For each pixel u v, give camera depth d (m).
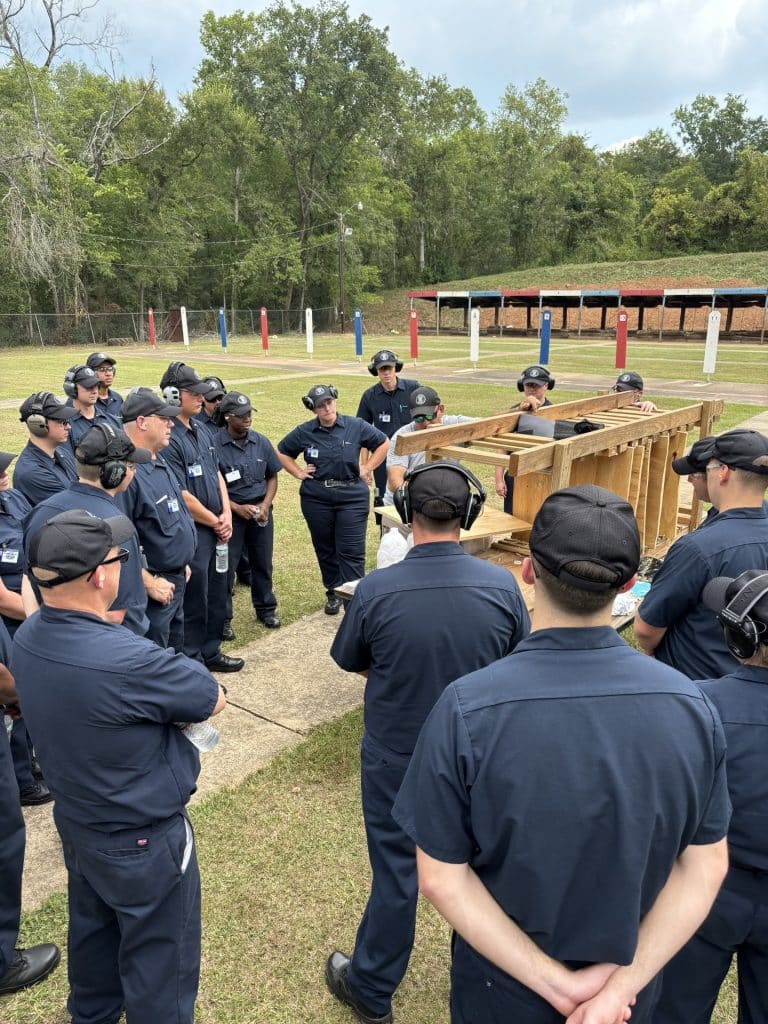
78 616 1.90
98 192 39.81
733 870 1.76
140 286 44.19
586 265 49.84
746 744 1.71
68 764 1.86
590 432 4.28
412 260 60.59
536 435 4.63
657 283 44.78
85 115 41.81
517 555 4.18
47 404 4.56
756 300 34.25
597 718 1.26
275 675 4.65
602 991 1.25
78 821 1.91
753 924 1.76
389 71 46.06
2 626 2.55
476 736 1.28
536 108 61.31
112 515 3.12
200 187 46.84
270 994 2.46
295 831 3.21
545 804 1.24
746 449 2.51
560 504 1.35
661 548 5.57
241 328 46.03
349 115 45.84
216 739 2.07
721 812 1.37
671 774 1.26
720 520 2.55
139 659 1.87
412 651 2.11
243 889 2.89
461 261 62.50
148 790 1.91
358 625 2.21
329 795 3.46
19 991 2.48
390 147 55.91
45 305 42.75
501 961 1.28
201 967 2.55
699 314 41.78
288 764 3.68
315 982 2.51
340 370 22.64
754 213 54.72
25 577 3.05
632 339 37.56
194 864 2.06
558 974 1.27
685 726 1.28
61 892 2.91
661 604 2.55
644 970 1.28
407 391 6.92
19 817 2.40
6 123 34.12
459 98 62.62
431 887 1.32
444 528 2.18
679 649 2.59
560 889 1.25
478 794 1.28
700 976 1.87
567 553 1.28
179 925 2.02
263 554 5.26
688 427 5.45
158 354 31.25
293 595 6.00
